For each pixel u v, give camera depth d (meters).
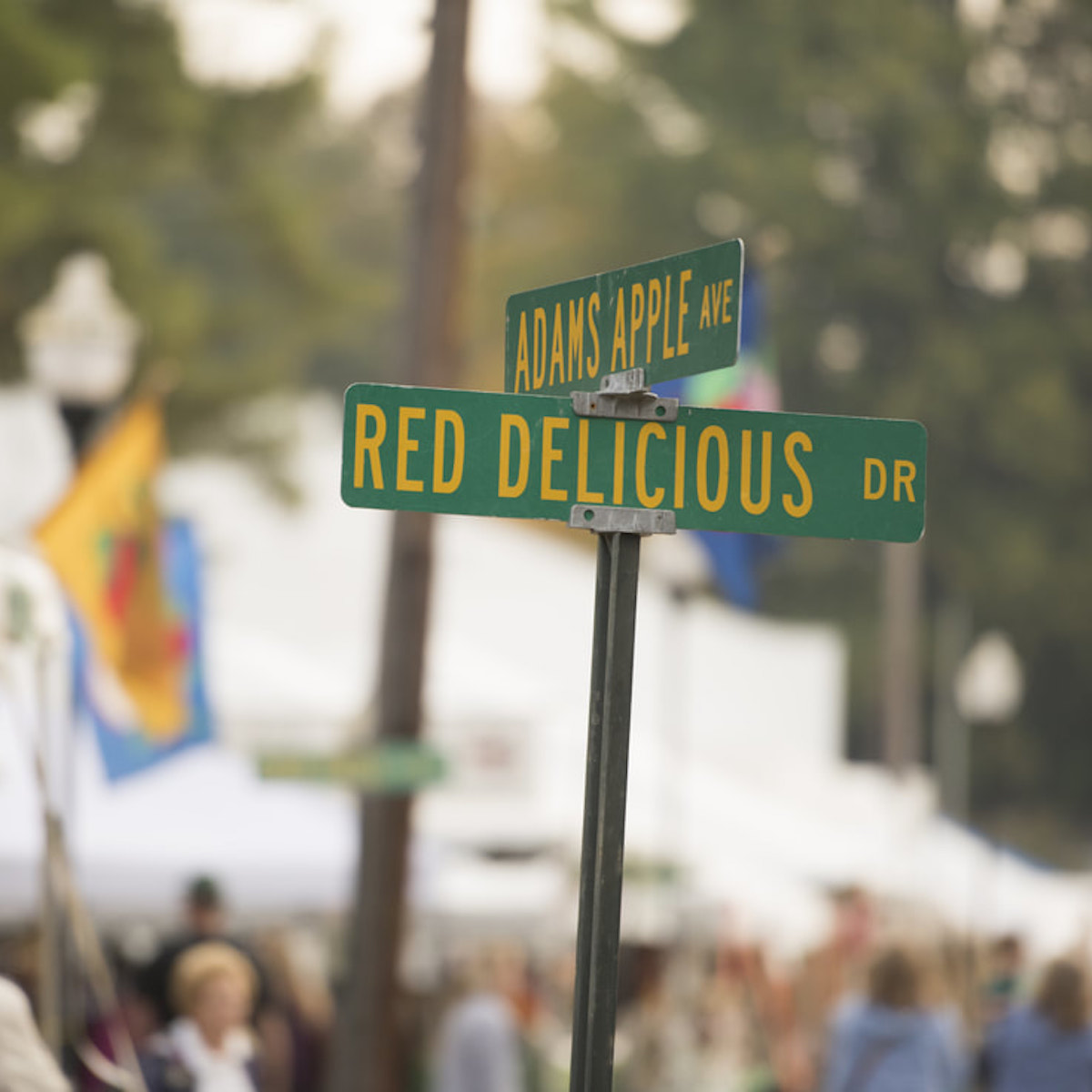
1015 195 135.38
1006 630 132.00
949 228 132.38
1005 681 86.44
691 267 11.55
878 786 59.34
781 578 127.94
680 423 12.00
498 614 54.81
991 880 57.56
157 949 33.31
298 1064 35.16
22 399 53.41
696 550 41.34
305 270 62.25
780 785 57.94
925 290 131.88
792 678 53.19
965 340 130.50
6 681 19.27
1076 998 29.27
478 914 39.72
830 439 12.20
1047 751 137.88
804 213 129.50
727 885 48.78
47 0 54.97
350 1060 32.84
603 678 11.77
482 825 43.56
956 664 89.75
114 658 26.39
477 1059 33.53
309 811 35.88
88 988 30.20
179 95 56.66
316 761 30.52
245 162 61.12
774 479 12.11
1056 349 131.38
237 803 35.59
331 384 155.75
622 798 11.62
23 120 54.28
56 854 18.94
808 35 134.62
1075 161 136.25
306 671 45.84
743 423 12.09
